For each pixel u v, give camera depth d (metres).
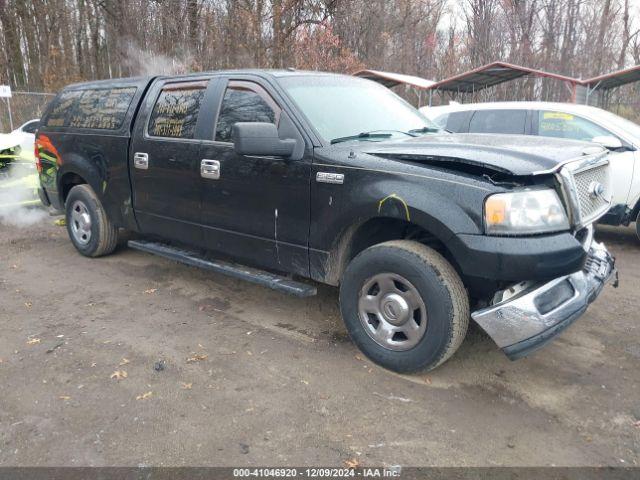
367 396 3.23
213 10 15.57
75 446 2.77
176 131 4.61
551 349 3.83
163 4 15.97
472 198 3.01
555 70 21.80
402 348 3.38
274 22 15.40
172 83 4.80
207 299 4.79
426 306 3.20
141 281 5.27
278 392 3.27
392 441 2.82
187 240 4.70
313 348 3.85
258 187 3.95
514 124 7.41
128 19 17.12
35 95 18.45
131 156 4.99
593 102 16.28
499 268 2.96
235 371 3.52
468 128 7.80
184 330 4.15
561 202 3.08
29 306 4.62
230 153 4.10
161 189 4.75
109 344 3.90
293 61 15.52
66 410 3.08
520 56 21.59
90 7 23.30
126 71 18.22
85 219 5.84
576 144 3.62
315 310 4.54
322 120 3.86
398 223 3.71
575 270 3.09
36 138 6.25
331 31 16.41
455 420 3.00
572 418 3.02
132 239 5.93
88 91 5.74
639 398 3.22
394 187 3.25
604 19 22.48
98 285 5.15
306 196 3.68
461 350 3.79
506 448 2.77
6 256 6.13
